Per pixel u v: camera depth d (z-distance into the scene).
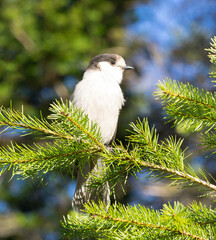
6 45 15.18
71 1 16.08
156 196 11.84
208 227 3.83
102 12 15.62
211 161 11.40
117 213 3.73
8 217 13.48
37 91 15.18
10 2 15.22
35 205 13.54
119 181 4.61
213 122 4.31
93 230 4.09
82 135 4.38
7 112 4.37
